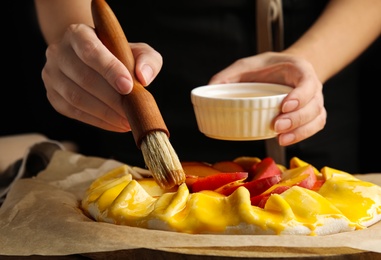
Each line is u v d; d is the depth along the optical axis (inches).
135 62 41.9
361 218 38.6
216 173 45.0
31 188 48.8
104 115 44.1
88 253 37.1
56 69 45.9
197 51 65.2
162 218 37.5
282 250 34.5
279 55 51.2
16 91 94.6
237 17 64.5
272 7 60.3
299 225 36.6
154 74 42.3
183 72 65.7
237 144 66.8
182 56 65.4
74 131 94.3
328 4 63.7
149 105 38.7
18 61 93.8
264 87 47.8
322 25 60.7
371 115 79.4
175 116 66.9
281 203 37.5
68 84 45.0
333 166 69.9
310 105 46.1
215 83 51.1
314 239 35.2
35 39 92.7
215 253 34.1
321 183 44.3
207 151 67.3
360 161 80.8
